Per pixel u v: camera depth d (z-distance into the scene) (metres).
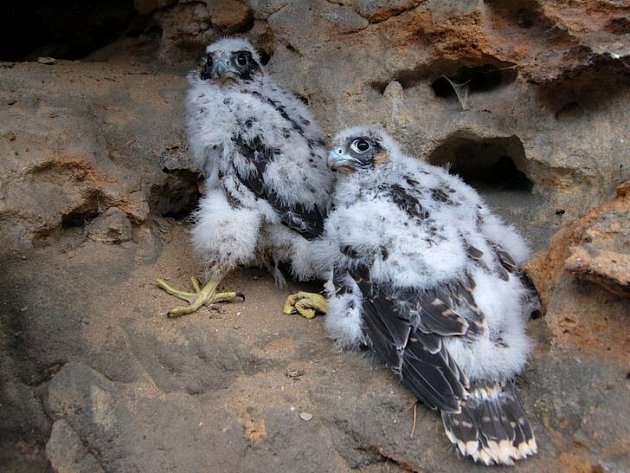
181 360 0.62
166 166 0.83
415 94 0.77
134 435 0.58
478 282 0.58
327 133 0.79
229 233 0.69
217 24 0.96
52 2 1.08
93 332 0.64
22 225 0.68
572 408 0.54
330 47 0.80
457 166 0.80
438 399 0.53
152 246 0.76
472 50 0.71
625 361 0.54
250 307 0.70
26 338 0.64
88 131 0.77
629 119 0.66
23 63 0.95
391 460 0.56
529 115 0.70
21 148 0.70
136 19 1.07
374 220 0.61
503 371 0.54
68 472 0.58
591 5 0.65
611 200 0.61
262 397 0.59
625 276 0.51
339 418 0.57
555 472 0.52
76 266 0.69
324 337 0.65
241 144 0.71
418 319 0.56
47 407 0.61
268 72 0.84
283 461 0.56
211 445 0.56
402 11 0.75
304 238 0.71
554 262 0.62
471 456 0.52
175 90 0.92
